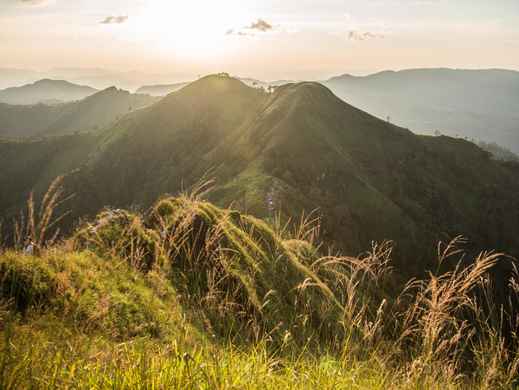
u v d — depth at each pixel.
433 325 4.17
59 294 6.52
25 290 6.14
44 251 7.57
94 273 7.71
